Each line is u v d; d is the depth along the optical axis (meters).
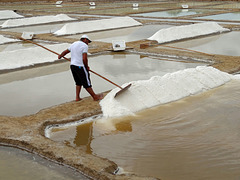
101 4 28.12
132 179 2.92
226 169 3.16
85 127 4.21
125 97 4.76
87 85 4.88
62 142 3.81
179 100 5.06
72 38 11.45
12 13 20.14
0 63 7.37
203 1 28.72
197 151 3.51
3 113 4.75
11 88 6.02
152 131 4.04
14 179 3.08
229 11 19.58
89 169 3.11
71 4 28.62
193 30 11.22
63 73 7.04
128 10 21.86
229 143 3.67
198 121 4.29
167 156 3.43
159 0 30.73
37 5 28.30
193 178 3.03
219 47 9.36
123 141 3.80
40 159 3.43
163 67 7.26
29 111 4.81
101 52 8.80
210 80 5.67
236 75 6.16
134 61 7.88
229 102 4.91
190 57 7.91
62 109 4.67
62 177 3.10
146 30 13.16
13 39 11.24
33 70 7.30
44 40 11.30
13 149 3.65
